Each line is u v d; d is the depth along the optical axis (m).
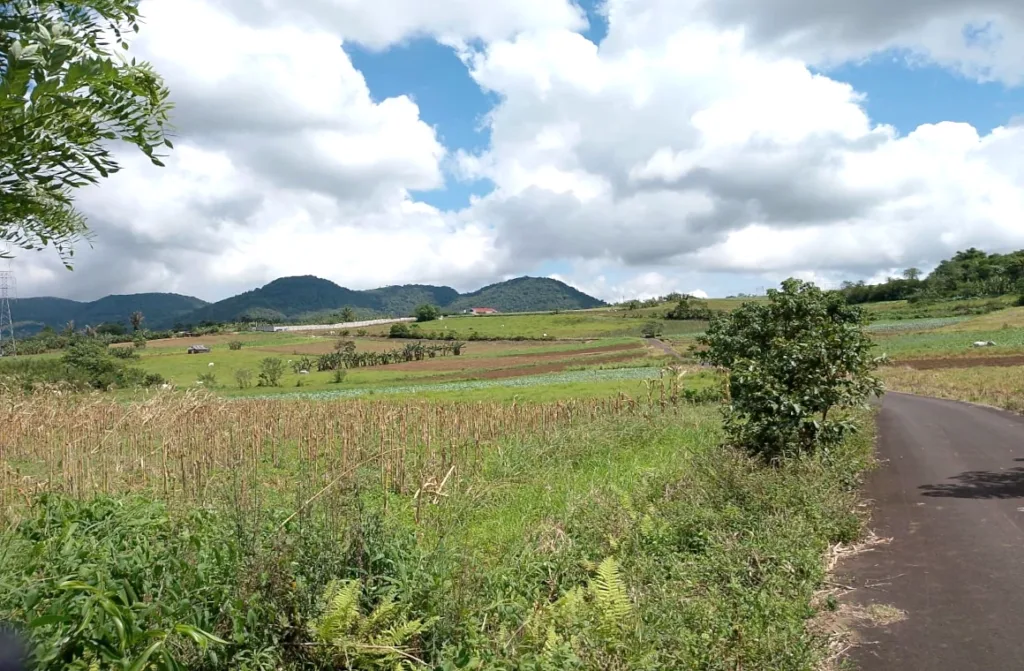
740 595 6.00
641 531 7.77
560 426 17.83
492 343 102.31
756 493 9.10
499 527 8.66
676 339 94.06
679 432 17.09
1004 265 134.25
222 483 8.09
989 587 6.44
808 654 4.81
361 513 5.73
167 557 4.72
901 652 5.18
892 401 28.97
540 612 5.54
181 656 3.96
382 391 45.38
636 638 4.94
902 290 143.38
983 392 29.80
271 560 4.82
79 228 2.55
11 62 1.95
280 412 19.69
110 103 2.20
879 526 8.84
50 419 14.55
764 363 12.99
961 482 11.48
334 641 4.43
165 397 13.77
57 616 3.04
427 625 4.79
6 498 8.38
